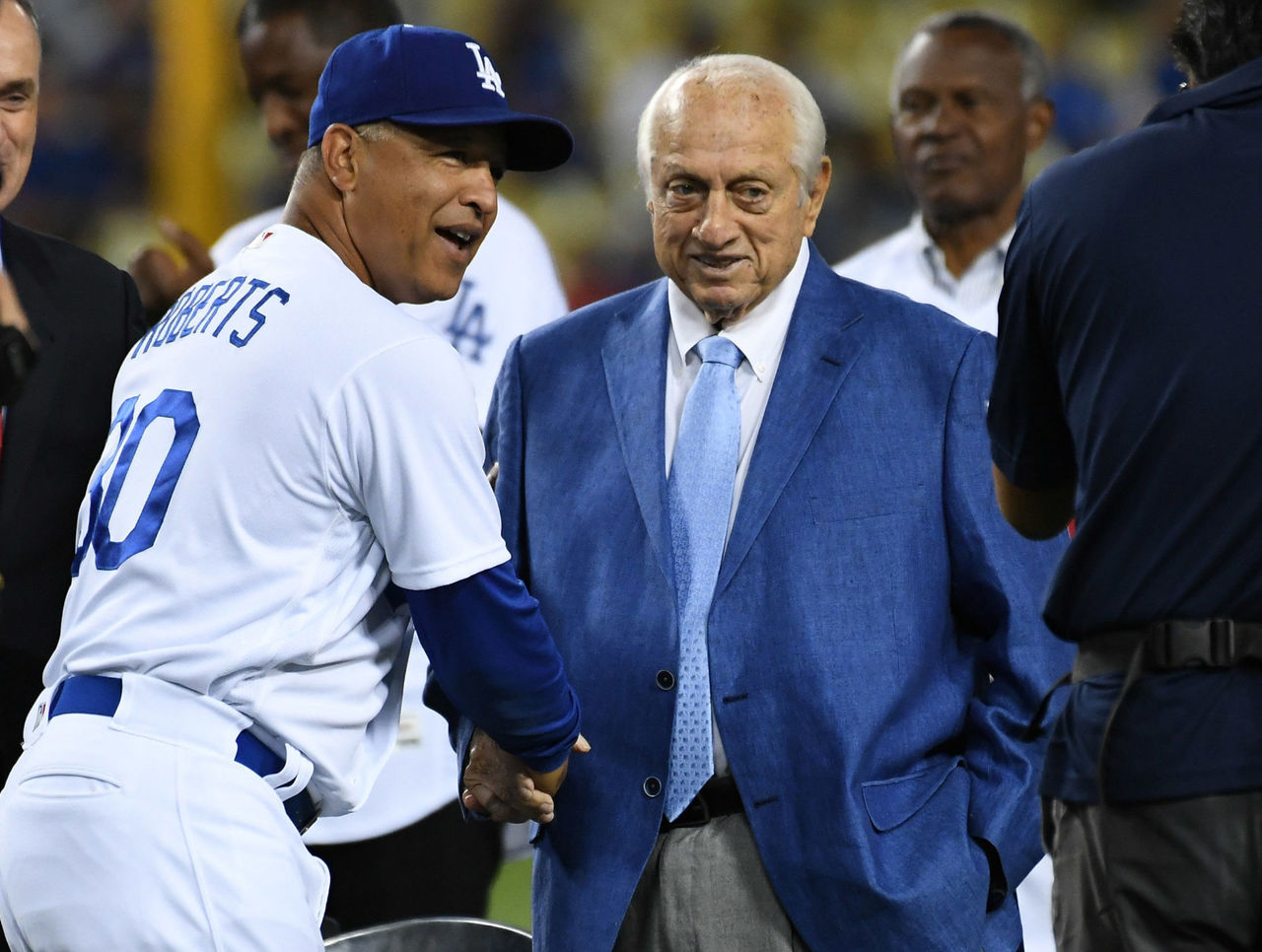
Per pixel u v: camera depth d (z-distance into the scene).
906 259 15.90
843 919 8.64
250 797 8.12
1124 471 7.45
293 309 8.34
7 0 10.38
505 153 8.90
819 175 9.48
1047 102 15.77
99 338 10.79
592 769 9.14
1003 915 9.30
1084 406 7.71
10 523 10.34
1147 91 34.38
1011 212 15.48
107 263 11.20
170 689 8.14
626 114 35.66
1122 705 7.31
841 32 35.88
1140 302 7.48
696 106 9.11
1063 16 35.00
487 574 8.24
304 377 8.16
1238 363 7.26
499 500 9.73
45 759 8.15
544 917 9.20
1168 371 7.37
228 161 35.12
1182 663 7.21
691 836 8.98
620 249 35.16
